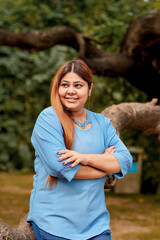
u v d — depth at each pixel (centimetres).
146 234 434
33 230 200
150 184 741
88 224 186
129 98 696
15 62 931
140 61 535
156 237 423
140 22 515
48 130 187
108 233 190
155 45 521
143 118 332
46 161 185
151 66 541
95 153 196
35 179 199
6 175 862
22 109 946
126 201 640
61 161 181
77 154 183
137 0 687
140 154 717
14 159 938
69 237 181
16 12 816
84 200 186
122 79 697
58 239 182
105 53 545
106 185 236
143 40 516
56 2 865
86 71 194
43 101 943
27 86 938
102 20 791
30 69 953
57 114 191
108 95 705
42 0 857
